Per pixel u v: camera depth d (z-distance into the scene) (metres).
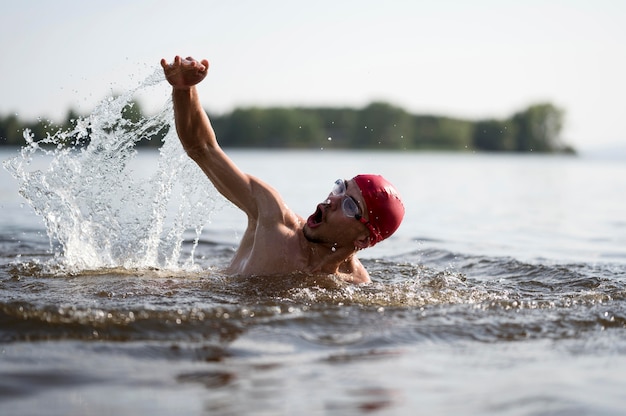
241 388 2.03
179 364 2.22
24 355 2.26
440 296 3.25
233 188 3.52
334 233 3.39
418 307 3.02
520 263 4.49
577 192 12.11
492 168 21.52
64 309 2.70
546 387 2.10
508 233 6.68
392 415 1.87
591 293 3.40
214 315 2.72
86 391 1.98
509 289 3.57
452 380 2.15
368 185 3.41
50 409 1.84
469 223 7.44
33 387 1.99
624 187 13.52
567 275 4.04
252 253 3.46
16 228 6.07
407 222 7.45
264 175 13.84
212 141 3.48
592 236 6.56
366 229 3.40
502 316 2.91
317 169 16.38
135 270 3.71
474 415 1.88
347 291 3.23
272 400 1.94
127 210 4.08
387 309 2.95
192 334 2.52
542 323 2.82
